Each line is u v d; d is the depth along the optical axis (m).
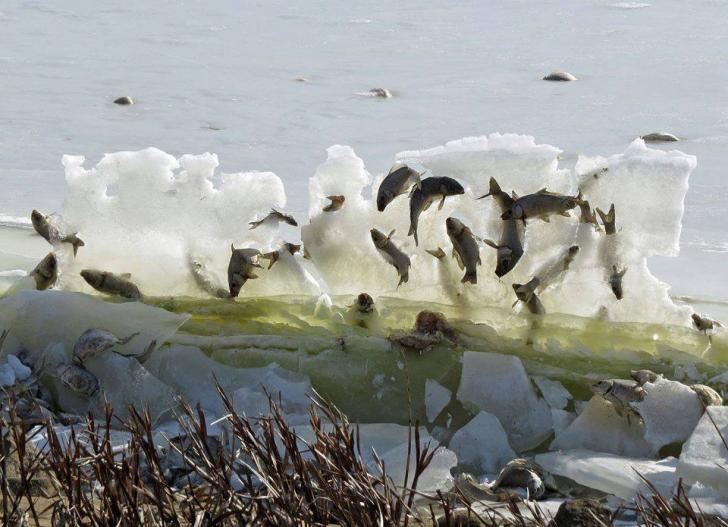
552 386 17.23
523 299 17.95
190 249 19.80
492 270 18.75
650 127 40.25
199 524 11.20
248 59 54.00
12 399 14.20
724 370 17.14
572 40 57.53
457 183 17.89
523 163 18.45
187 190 19.73
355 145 38.34
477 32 60.28
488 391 17.16
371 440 16.09
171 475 14.57
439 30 61.03
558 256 18.19
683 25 60.59
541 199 17.55
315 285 19.66
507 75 49.94
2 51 55.31
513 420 17.03
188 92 46.94
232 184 19.78
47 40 58.34
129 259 20.03
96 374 17.72
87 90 47.22
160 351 18.17
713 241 28.02
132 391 17.50
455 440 16.59
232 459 12.37
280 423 12.92
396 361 17.66
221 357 18.08
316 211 19.53
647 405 16.27
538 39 58.03
